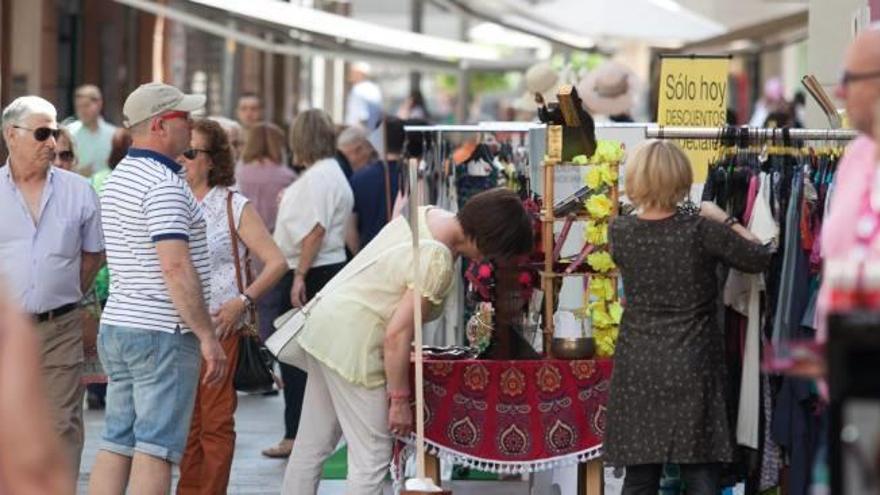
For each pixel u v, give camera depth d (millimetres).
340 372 14531
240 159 27453
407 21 56438
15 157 15508
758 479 14609
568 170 15125
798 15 35625
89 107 29266
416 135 21141
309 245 21188
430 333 19172
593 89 25391
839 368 8133
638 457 13664
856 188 9438
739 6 39000
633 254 13664
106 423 14992
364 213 23047
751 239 13734
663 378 13594
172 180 14531
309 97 58188
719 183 14586
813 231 14156
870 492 8031
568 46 44719
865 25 17234
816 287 14164
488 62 51750
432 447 14719
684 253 13547
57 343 15688
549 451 14773
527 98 27141
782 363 8758
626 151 16641
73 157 19359
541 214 15125
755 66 58531
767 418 14508
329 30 29000
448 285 14180
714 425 13711
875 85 9812
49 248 15523
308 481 15273
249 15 25734
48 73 35562
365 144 25359
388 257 14523
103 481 14875
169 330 14570
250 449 21953
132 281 14586
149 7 31219
